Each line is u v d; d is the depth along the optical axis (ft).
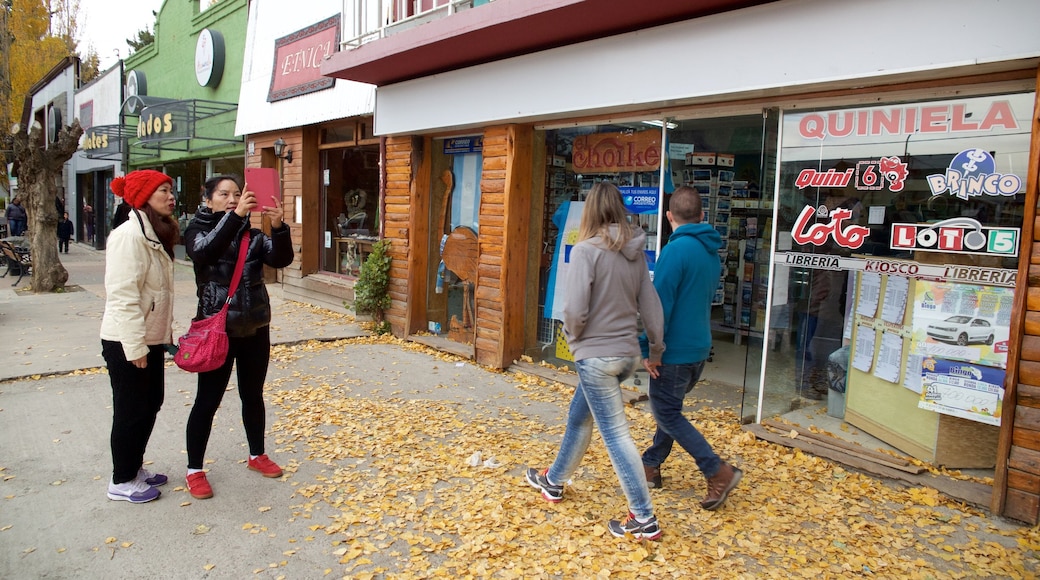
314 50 33.19
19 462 14.57
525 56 20.59
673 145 19.79
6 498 12.80
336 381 21.39
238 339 13.07
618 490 13.24
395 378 21.80
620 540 11.19
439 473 14.03
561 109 19.61
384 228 28.60
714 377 21.71
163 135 46.34
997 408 13.01
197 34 49.01
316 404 18.81
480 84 22.26
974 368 13.29
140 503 12.64
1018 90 12.30
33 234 42.45
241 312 12.60
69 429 16.70
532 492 13.04
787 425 16.34
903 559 10.78
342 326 29.96
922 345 14.15
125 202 12.16
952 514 12.22
